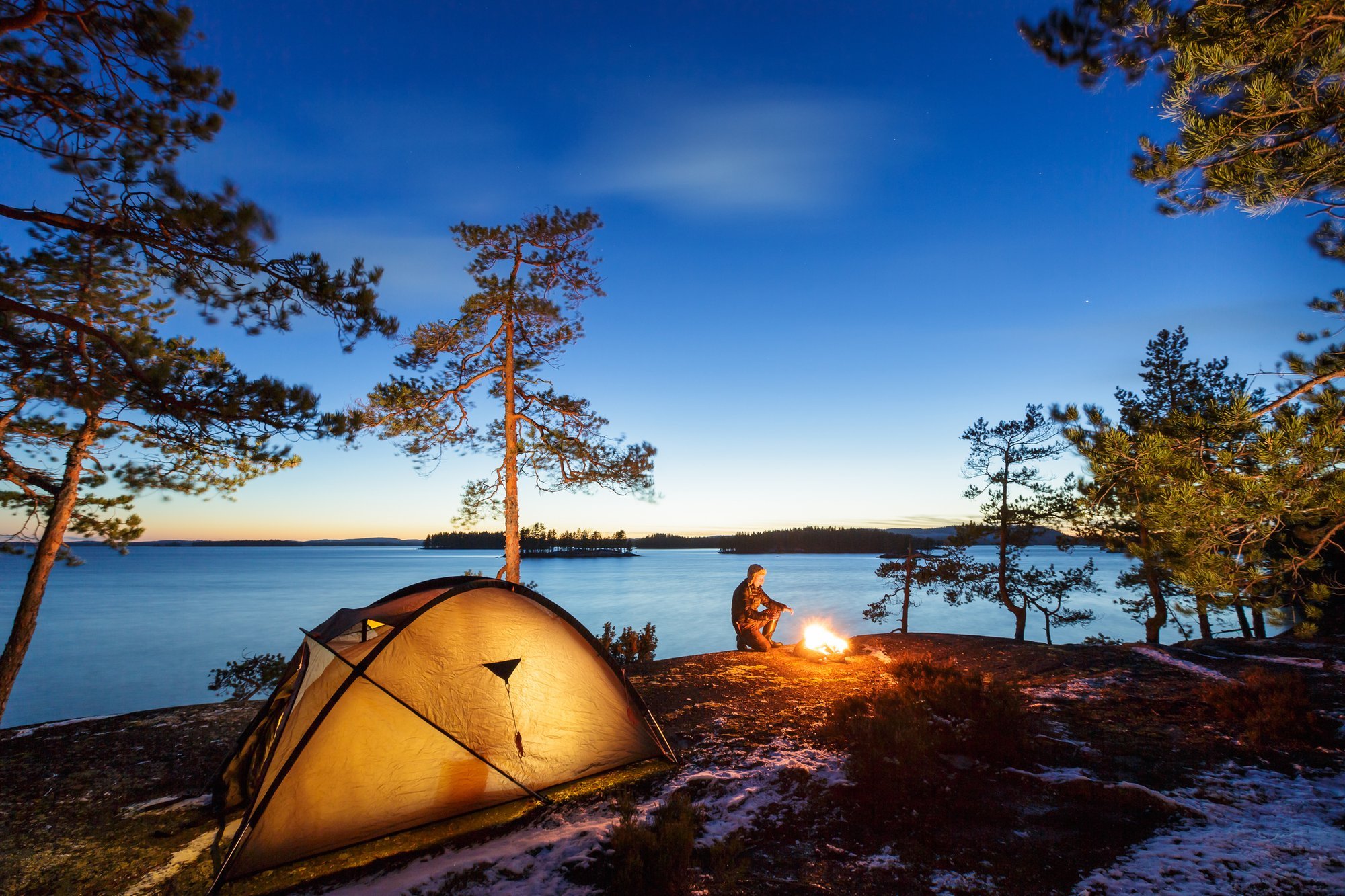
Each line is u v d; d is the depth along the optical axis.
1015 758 4.93
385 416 14.31
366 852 3.97
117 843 4.15
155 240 5.91
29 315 5.49
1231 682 6.56
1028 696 6.91
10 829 4.34
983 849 3.71
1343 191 6.25
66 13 5.59
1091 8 6.90
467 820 4.36
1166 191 7.14
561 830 4.12
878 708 5.43
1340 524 6.47
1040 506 20.39
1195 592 7.45
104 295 8.47
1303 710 5.40
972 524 22.06
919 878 3.43
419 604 5.12
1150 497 7.60
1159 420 9.03
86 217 6.24
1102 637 14.55
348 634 4.95
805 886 3.41
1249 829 3.76
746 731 5.97
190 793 4.96
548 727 4.97
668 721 6.38
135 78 6.21
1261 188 6.07
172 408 6.00
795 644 9.83
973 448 21.77
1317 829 3.70
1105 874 3.36
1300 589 6.94
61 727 6.68
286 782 3.99
